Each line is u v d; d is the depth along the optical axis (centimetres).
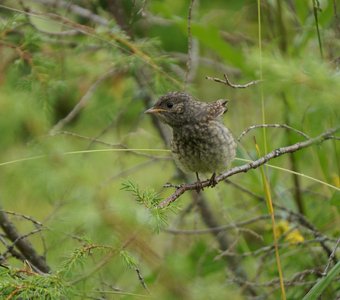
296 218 1209
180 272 869
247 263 1234
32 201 866
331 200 1051
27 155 853
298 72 696
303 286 1139
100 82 1327
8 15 1288
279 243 1190
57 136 1078
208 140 1030
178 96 1055
